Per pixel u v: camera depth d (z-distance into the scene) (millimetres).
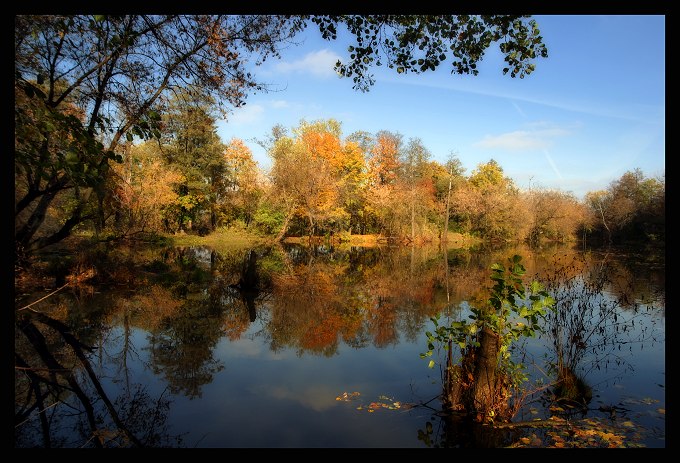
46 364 7109
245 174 40625
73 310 10938
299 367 7203
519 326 5344
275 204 36375
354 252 32281
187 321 10398
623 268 19953
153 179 30172
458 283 16734
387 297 13820
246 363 7422
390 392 6082
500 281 5195
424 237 42469
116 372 6891
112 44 6016
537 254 29906
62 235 12750
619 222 39531
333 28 5918
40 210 11469
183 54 8258
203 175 38281
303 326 10055
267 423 5137
